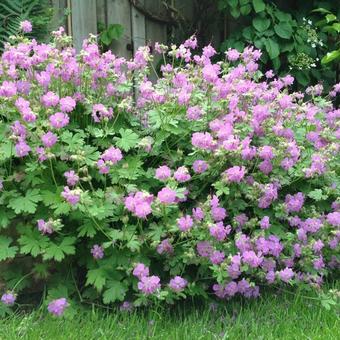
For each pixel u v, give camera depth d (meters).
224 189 0.82
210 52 0.99
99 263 0.84
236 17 1.59
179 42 1.74
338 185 0.99
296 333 0.78
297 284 0.89
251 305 0.88
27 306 0.86
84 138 0.92
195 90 0.94
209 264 0.83
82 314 0.82
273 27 1.60
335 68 1.73
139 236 0.82
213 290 0.89
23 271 0.87
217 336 0.77
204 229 0.80
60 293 0.83
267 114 0.91
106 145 0.91
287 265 0.89
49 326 0.76
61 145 0.86
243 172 0.82
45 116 0.89
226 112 0.93
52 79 0.91
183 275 0.86
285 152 0.90
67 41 0.95
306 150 0.98
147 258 0.84
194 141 0.83
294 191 0.99
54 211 0.83
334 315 0.84
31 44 0.92
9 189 0.87
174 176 0.81
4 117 0.91
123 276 0.83
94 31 1.60
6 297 0.81
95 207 0.80
